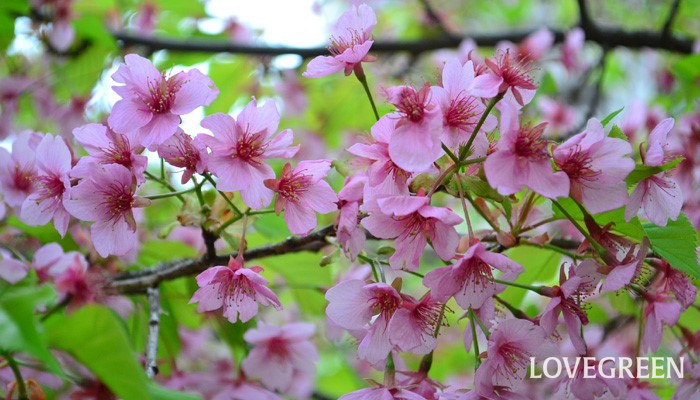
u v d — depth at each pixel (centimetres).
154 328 70
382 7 133
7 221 77
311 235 70
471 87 64
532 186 62
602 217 66
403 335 64
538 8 157
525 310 82
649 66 141
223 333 79
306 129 117
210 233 69
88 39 96
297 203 66
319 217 83
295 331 77
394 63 121
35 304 60
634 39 106
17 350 60
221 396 77
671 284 68
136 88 66
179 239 85
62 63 97
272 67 110
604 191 63
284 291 89
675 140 88
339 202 66
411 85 66
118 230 67
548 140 64
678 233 67
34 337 59
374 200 64
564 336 80
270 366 77
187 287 76
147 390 59
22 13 92
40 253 71
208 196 69
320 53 103
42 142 68
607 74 146
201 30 114
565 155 63
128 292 72
